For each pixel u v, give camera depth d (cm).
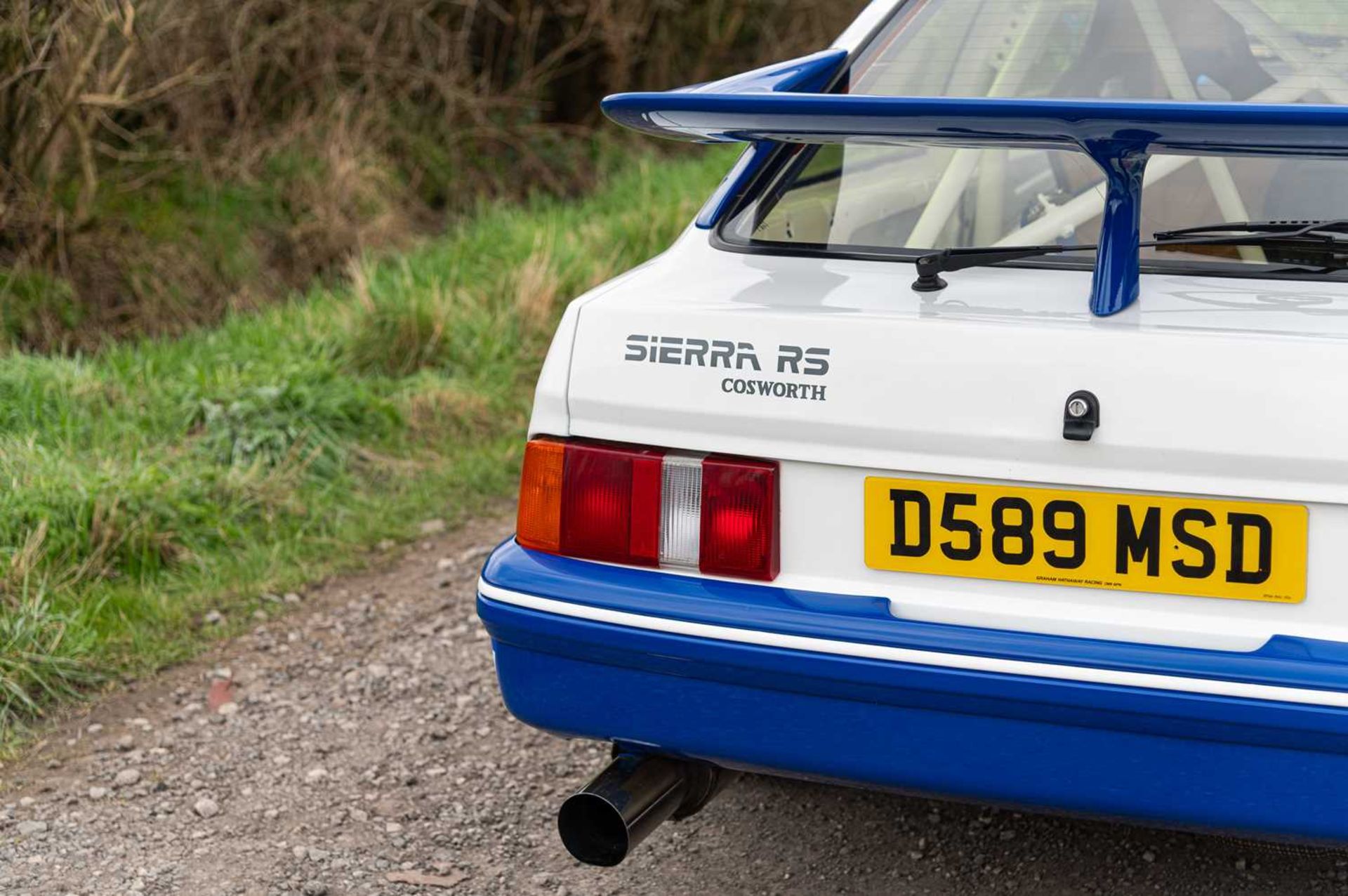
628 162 1255
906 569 232
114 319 832
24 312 780
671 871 306
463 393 643
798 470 237
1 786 346
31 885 303
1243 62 292
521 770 353
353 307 717
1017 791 226
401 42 1116
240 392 582
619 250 880
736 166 302
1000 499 227
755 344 238
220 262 908
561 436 252
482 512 546
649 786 248
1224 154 218
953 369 228
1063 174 279
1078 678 217
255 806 338
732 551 238
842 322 235
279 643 430
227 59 949
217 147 969
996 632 225
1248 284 245
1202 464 216
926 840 314
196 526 490
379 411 604
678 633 236
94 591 441
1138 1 305
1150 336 220
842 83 311
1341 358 212
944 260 257
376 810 336
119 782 348
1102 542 222
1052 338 224
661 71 1373
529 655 250
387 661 418
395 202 1047
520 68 1252
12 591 423
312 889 302
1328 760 210
